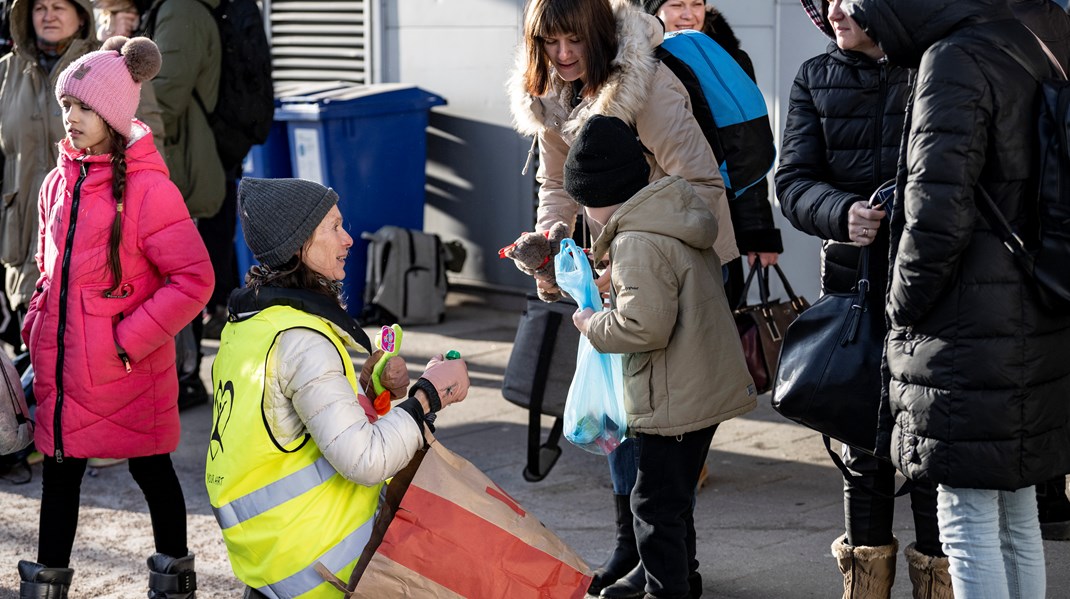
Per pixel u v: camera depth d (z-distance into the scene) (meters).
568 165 3.34
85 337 3.52
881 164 3.20
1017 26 2.72
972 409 2.66
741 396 3.29
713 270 3.37
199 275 3.55
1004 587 2.80
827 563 4.02
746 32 6.39
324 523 2.59
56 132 4.81
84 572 4.19
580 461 5.17
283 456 2.60
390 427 2.57
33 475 5.23
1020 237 2.62
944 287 2.68
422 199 7.95
